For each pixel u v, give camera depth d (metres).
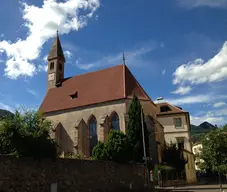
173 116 57.91
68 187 19.69
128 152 27.53
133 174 27.98
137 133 35.03
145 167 30.36
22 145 16.80
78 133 43.56
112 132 28.33
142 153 34.28
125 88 43.72
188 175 46.12
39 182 17.42
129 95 42.91
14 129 17.19
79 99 47.44
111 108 42.78
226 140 23.78
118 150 26.64
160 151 42.78
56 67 56.28
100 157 26.80
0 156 15.37
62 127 46.41
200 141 27.58
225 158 23.42
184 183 42.38
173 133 56.84
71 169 20.42
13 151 16.56
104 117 42.06
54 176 18.72
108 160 25.95
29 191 16.59
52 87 54.97
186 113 57.53
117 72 47.94
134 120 35.69
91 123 44.38
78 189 20.56
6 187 15.25
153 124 42.94
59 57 57.53
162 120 58.38
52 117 48.09
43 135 18.83
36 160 17.58
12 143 16.59
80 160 21.59
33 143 17.44
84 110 45.25
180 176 42.69
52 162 18.81
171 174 40.75
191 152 54.12
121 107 41.94
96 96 45.75
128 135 35.31
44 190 17.67
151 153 41.56
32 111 20.06
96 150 27.75
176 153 44.41
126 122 40.22
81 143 43.44
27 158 16.98
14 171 15.94
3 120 17.61
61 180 19.23
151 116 43.31
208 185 38.75
